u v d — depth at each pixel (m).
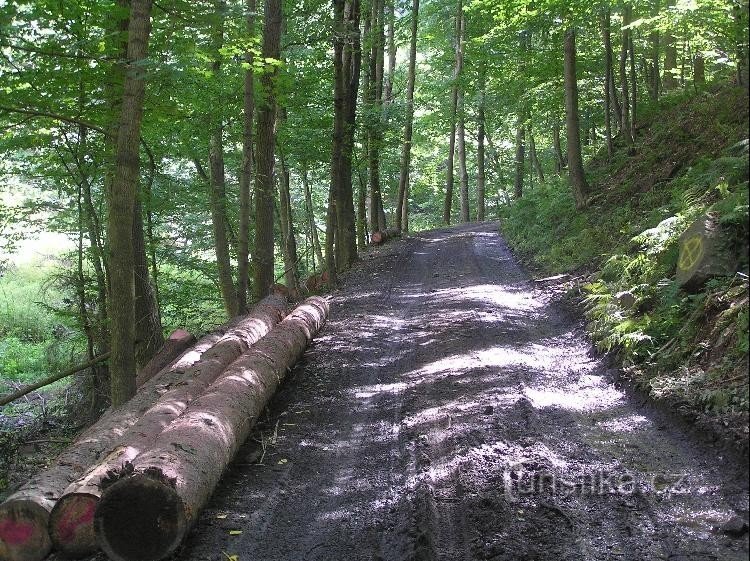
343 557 4.51
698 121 14.30
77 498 4.76
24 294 21.56
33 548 4.86
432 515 4.87
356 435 6.70
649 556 4.04
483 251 19.58
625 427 6.01
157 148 12.19
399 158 28.81
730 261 6.97
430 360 8.98
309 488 5.61
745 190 7.05
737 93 12.98
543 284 13.16
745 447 4.80
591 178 18.56
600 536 4.34
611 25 19.38
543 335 9.73
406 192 31.23
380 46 23.67
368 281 16.25
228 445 5.77
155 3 8.30
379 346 10.01
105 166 9.45
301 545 4.71
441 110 31.95
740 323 5.89
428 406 7.21
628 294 8.52
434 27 33.28
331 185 16.06
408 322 11.47
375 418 7.12
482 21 25.25
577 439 5.89
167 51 9.18
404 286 15.12
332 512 5.16
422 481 5.45
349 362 9.26
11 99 7.93
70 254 12.62
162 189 13.67
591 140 28.77
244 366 7.40
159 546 4.57
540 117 24.67
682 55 19.92
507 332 9.95
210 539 4.85
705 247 7.09
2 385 15.63
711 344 6.30
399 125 22.55
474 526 4.66
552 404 6.82
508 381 7.64
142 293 10.91
